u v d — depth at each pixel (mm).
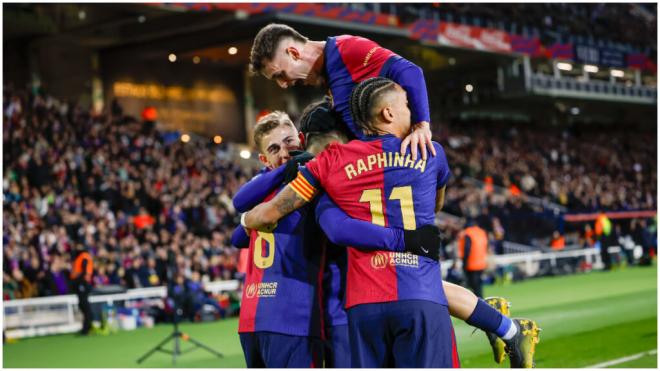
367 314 4379
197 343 11734
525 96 42156
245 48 35531
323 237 4879
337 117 4871
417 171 4410
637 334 11766
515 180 36156
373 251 4391
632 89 48188
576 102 48438
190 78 37906
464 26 36344
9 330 15484
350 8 30438
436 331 4359
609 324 13203
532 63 43250
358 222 4367
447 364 4402
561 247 26438
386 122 4477
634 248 27344
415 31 33625
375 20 31406
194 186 24969
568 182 38844
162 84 36750
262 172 5301
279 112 5293
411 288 4328
